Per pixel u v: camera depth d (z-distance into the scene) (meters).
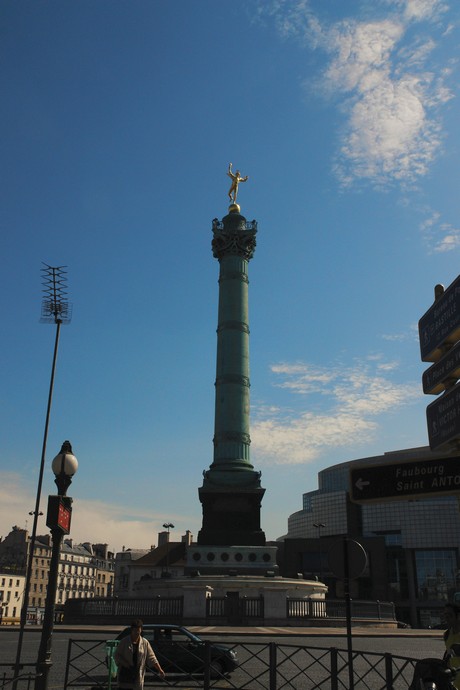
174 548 113.69
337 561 13.27
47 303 32.12
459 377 10.52
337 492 144.75
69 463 15.46
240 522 71.19
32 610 129.62
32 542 30.84
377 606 64.88
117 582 136.62
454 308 10.29
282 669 23.33
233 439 74.31
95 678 19.20
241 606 53.44
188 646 21.47
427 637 44.81
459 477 9.28
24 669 21.58
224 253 82.19
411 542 130.88
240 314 79.00
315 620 53.66
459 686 11.41
